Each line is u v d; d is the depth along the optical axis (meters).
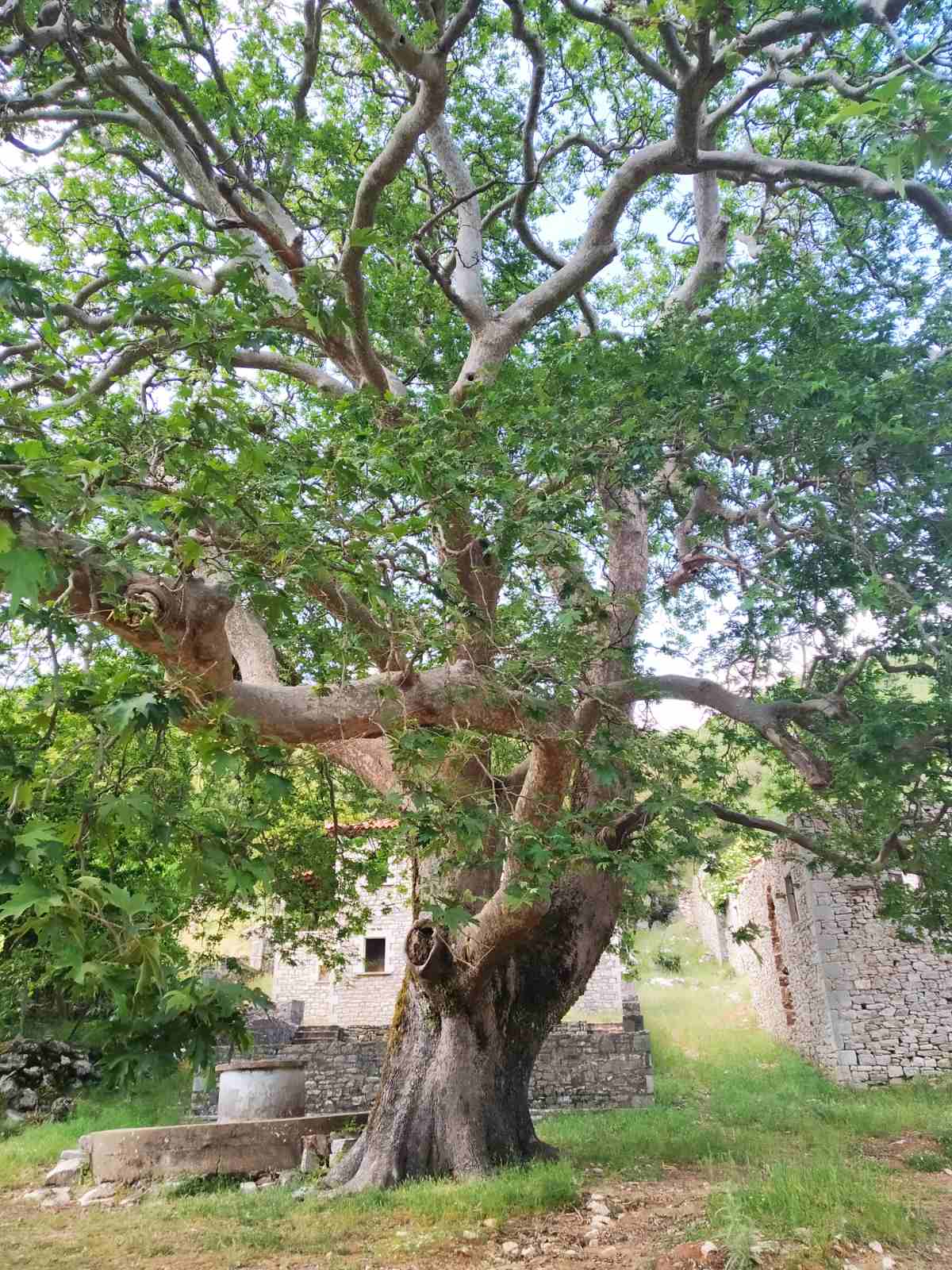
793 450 8.02
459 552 6.81
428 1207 8.02
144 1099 16.75
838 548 8.88
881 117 3.36
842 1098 14.66
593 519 6.88
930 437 7.53
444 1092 9.74
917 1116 12.21
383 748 9.38
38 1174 11.77
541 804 7.55
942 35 6.63
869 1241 6.41
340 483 5.45
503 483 6.31
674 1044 20.78
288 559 5.07
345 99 13.26
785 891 19.98
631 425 7.27
